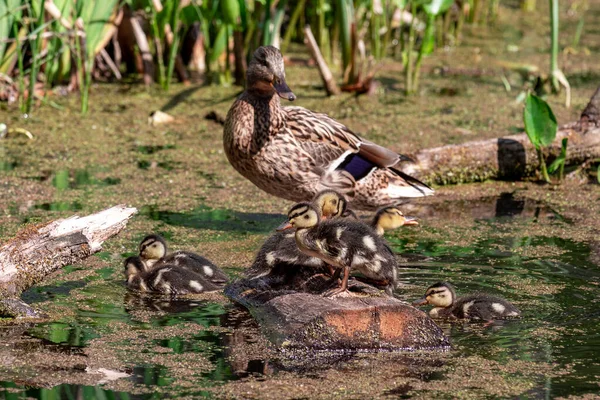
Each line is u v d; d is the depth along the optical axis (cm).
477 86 2088
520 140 1482
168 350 805
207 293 970
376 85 2017
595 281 1005
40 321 869
